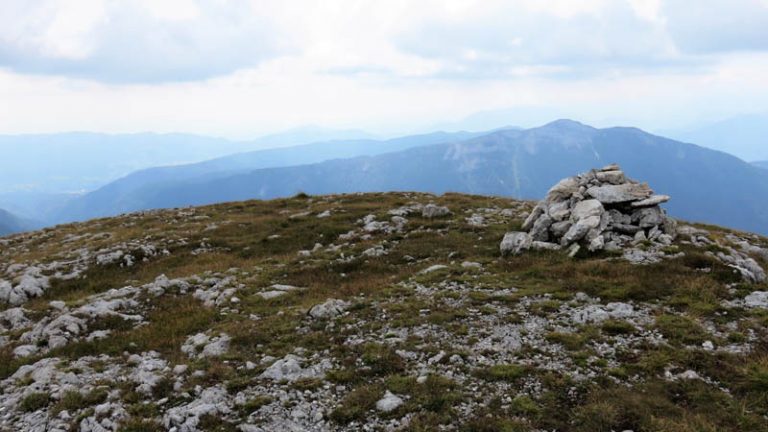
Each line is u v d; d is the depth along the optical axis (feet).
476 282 69.36
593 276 67.00
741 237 102.99
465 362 46.52
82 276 92.02
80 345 57.11
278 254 102.42
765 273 69.26
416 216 124.98
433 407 38.93
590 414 36.60
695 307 54.70
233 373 46.83
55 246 121.39
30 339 60.08
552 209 89.40
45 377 47.75
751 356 44.01
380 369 46.06
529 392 40.73
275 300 69.72
